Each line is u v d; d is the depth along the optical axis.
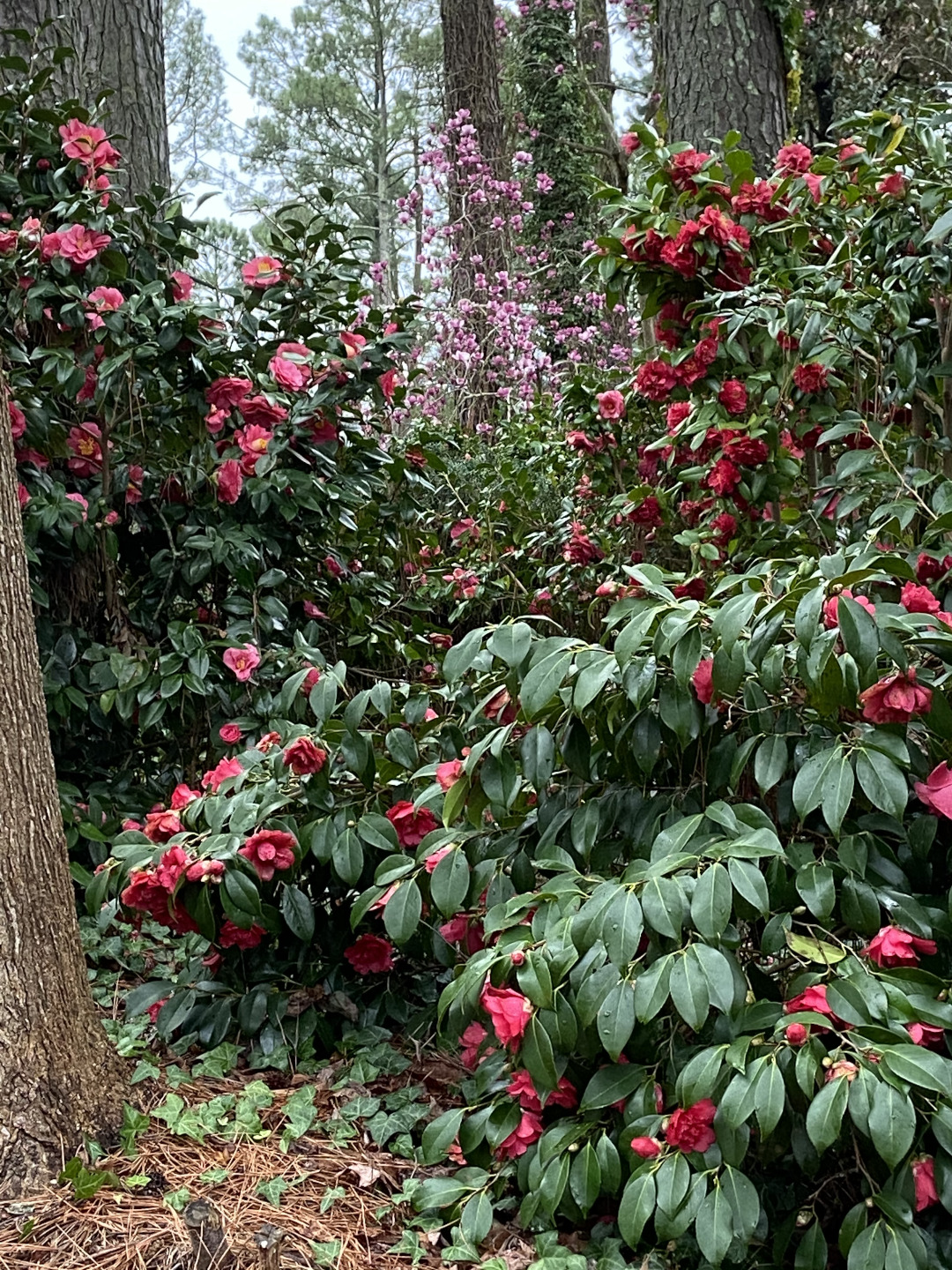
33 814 1.64
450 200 7.40
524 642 1.71
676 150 2.87
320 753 2.03
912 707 1.48
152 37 4.09
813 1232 1.45
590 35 11.37
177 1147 1.75
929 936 1.52
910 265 2.44
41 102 3.44
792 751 1.67
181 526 2.97
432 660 3.57
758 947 1.76
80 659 2.84
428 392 6.27
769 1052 1.40
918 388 2.51
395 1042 2.25
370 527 3.64
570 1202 1.59
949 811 1.52
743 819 1.58
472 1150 1.72
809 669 1.46
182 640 2.69
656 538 3.73
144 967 2.49
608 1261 1.53
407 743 2.07
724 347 2.77
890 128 2.76
